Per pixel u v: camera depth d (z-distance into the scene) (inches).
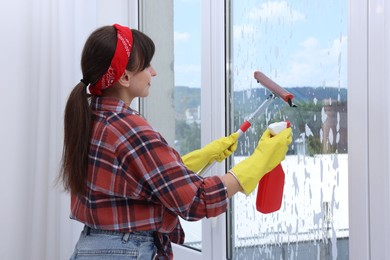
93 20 93.2
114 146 47.6
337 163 57.1
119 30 49.1
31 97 91.4
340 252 57.1
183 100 87.7
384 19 49.5
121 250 48.9
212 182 47.8
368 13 51.2
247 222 72.6
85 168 49.1
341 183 56.7
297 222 63.3
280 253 66.4
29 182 92.0
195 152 59.9
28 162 91.8
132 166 47.1
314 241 60.7
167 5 91.6
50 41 90.7
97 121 49.8
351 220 53.6
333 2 57.2
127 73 50.0
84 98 49.7
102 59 48.3
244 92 73.5
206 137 78.5
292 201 64.1
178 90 89.0
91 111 50.3
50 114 90.5
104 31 48.9
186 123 87.1
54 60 90.2
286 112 65.1
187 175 47.2
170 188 46.1
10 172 91.0
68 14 90.4
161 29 93.5
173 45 90.0
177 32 88.8
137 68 50.4
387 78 49.5
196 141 84.7
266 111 68.6
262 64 69.5
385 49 49.6
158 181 46.3
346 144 55.8
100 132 48.8
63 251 91.0
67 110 49.9
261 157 50.4
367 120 51.8
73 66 91.0
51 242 90.5
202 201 46.7
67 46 90.3
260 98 70.2
